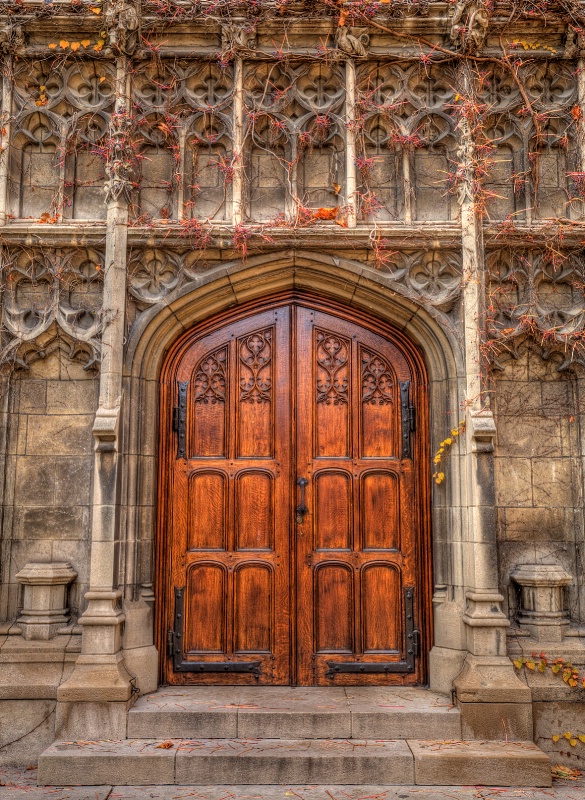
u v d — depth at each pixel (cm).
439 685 513
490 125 561
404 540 546
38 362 546
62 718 471
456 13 541
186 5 547
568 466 540
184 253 543
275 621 539
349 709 481
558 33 558
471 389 518
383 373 563
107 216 535
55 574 511
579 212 551
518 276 542
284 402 561
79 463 538
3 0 551
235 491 551
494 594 495
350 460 554
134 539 523
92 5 550
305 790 435
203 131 561
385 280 537
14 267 542
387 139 558
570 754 488
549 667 498
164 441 550
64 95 558
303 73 560
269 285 555
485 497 507
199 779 444
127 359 532
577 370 543
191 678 532
